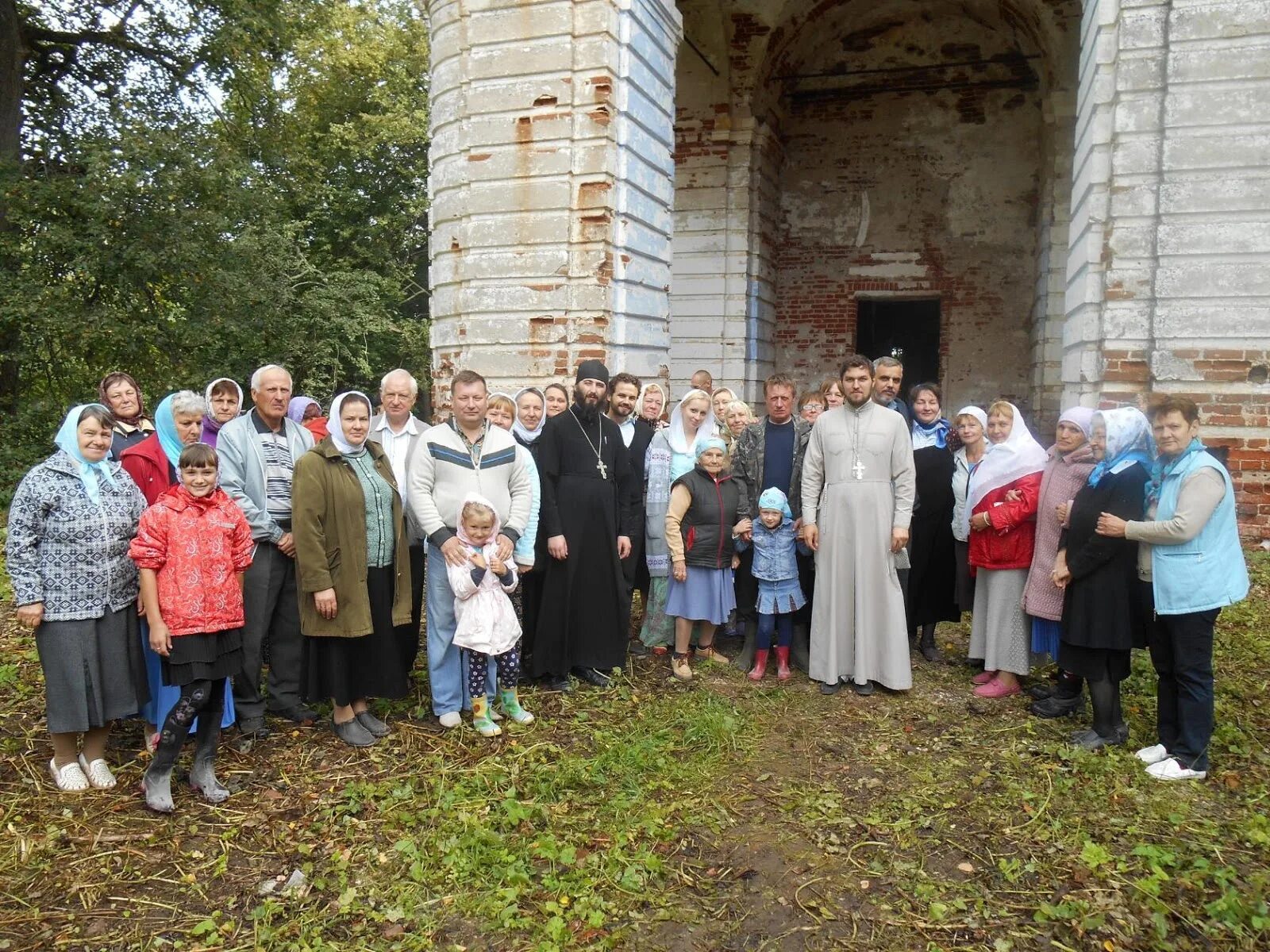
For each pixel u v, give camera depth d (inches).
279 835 148.9
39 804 156.7
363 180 930.1
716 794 164.1
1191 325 303.7
